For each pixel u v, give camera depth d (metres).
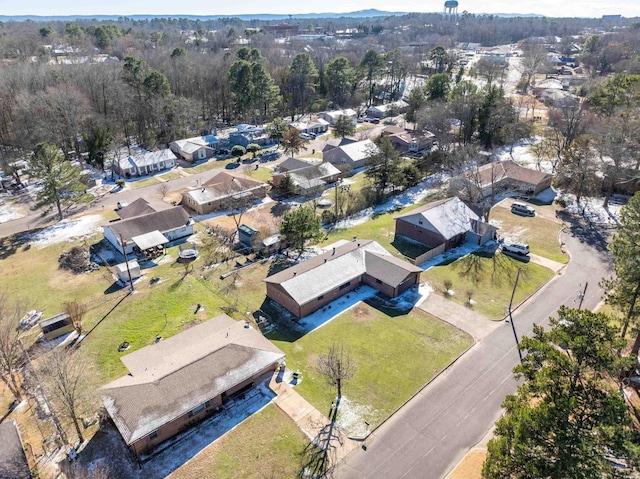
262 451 27.27
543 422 18.55
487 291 44.12
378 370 33.84
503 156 83.94
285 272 43.66
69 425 29.47
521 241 54.16
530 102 127.12
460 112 85.38
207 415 29.89
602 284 34.75
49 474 26.09
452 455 26.94
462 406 30.53
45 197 60.97
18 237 56.06
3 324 39.25
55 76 94.00
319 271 42.97
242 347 33.06
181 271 48.31
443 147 82.81
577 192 66.31
